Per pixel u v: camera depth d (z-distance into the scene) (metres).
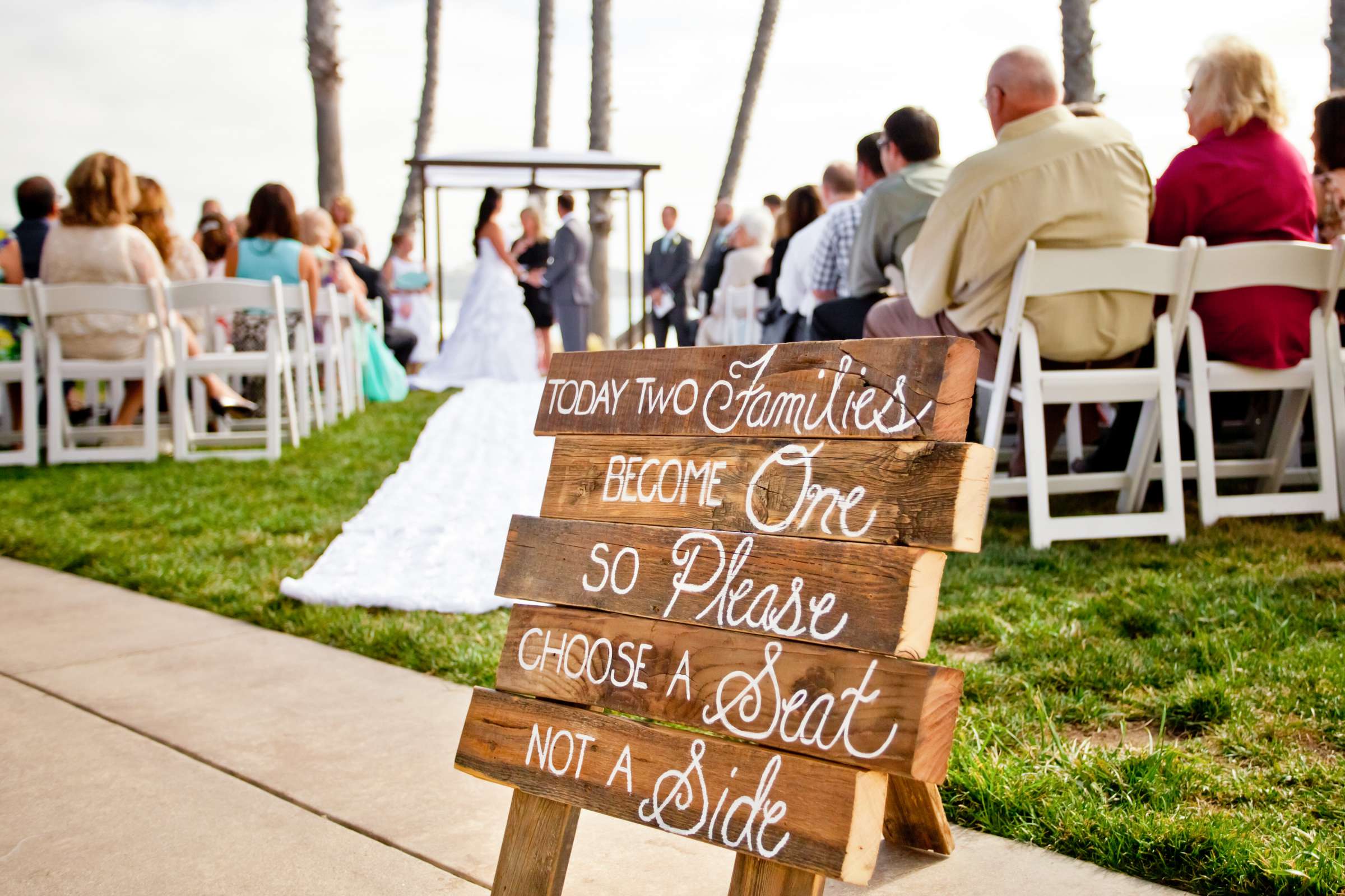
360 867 2.25
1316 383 4.63
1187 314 4.50
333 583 4.23
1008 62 4.47
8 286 7.04
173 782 2.65
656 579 1.97
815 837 1.67
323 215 9.82
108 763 2.77
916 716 1.62
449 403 9.97
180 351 7.29
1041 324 4.44
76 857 2.30
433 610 4.00
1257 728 2.63
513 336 12.70
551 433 2.22
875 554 1.73
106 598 4.33
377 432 8.45
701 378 2.03
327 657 3.58
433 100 20.56
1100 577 3.99
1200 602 3.56
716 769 1.80
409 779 2.65
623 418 2.12
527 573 2.13
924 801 2.15
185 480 6.62
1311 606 3.45
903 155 5.46
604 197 19.62
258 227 8.55
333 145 16.48
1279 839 2.11
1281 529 4.58
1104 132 4.45
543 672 2.05
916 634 1.69
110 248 7.20
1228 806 2.30
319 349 8.94
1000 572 4.07
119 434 7.68
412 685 3.31
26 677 3.42
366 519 5.39
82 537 5.22
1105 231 4.43
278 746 2.86
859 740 1.67
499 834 2.38
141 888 2.18
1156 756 2.38
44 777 2.69
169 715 3.08
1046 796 2.34
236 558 4.85
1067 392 4.44
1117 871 2.11
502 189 15.04
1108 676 3.00
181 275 8.63
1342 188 5.17
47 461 7.36
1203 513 4.59
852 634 1.72
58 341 7.20
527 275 13.88
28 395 7.16
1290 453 5.15
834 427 1.84
